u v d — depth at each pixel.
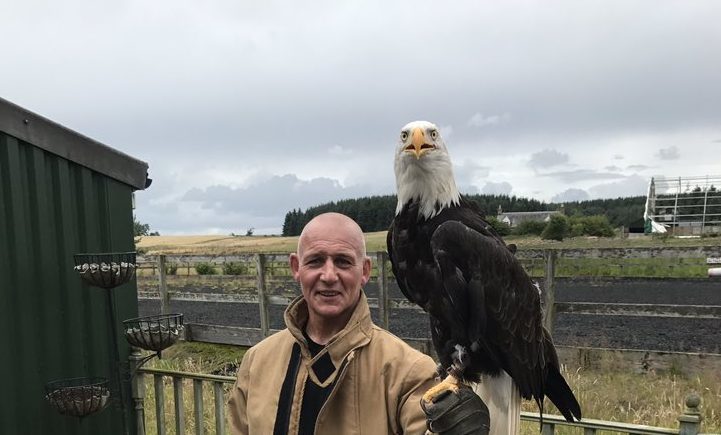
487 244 3.03
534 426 5.39
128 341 4.40
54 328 4.34
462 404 2.40
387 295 7.82
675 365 6.43
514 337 3.10
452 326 3.16
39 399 4.23
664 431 2.85
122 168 4.77
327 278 2.23
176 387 4.53
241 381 2.54
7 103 4.02
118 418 4.70
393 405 2.22
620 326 10.09
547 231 33.09
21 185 4.16
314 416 2.21
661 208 45.00
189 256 9.61
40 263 4.27
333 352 2.24
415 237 3.21
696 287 14.03
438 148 3.13
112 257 4.26
